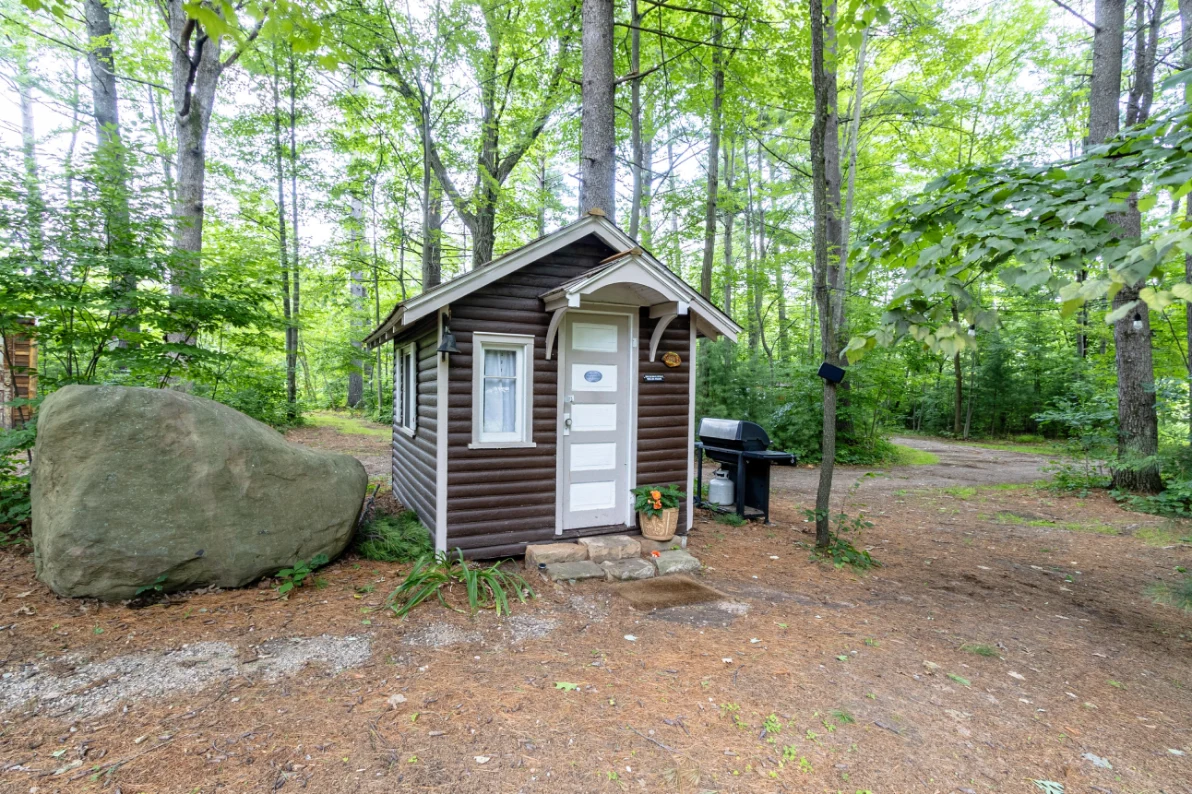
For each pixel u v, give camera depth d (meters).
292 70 12.54
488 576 4.39
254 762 2.29
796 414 12.88
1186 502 7.85
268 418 9.55
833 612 4.22
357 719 2.63
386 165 13.84
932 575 5.27
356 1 10.08
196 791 2.11
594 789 2.21
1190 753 2.59
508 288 5.09
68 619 3.50
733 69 10.24
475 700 2.83
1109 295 2.17
